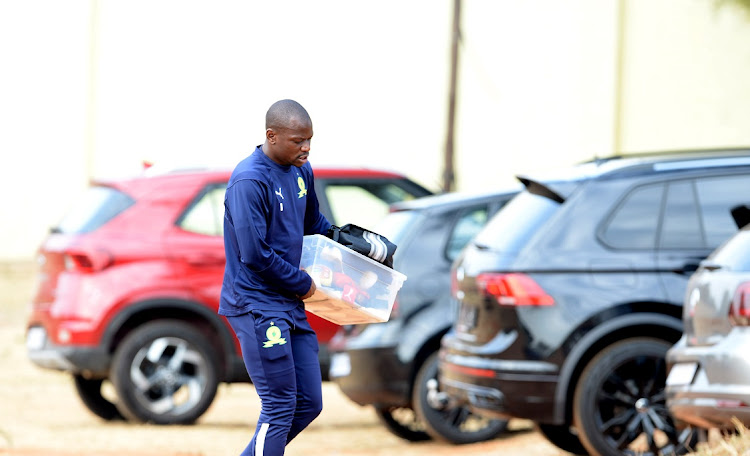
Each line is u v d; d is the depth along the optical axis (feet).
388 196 91.81
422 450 76.54
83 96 203.00
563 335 61.21
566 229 62.90
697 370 53.88
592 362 61.31
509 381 61.62
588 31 194.80
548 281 61.87
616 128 194.59
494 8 198.39
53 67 203.31
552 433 70.49
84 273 84.94
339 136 200.75
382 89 200.75
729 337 52.21
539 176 66.64
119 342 86.12
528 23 197.06
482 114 198.70
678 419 55.21
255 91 201.77
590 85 194.90
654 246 62.44
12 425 87.04
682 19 193.57
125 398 83.97
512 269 62.49
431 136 199.62
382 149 200.44
